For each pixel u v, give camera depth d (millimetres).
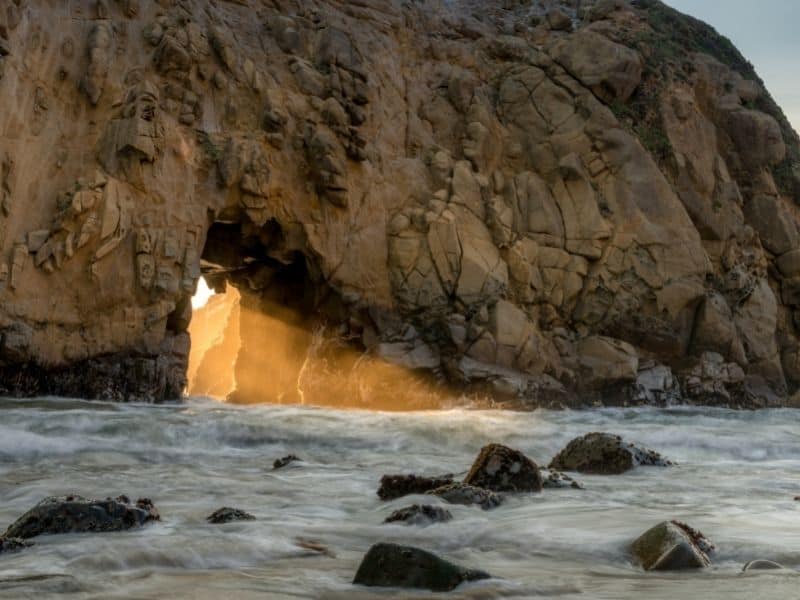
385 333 22984
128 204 19406
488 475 8945
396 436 14609
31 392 18281
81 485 9188
